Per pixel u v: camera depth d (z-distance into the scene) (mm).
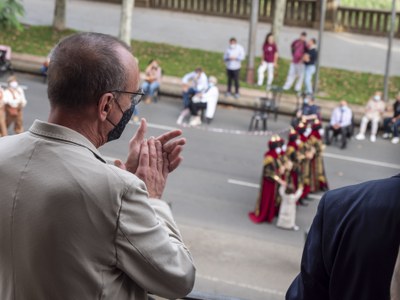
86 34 2441
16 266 2324
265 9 35438
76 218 2270
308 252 2395
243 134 23234
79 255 2271
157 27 33031
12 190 2324
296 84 27609
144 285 2346
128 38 27328
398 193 2191
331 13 34688
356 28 34656
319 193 19406
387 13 34125
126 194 2318
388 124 24016
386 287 2176
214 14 35531
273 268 14680
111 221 2289
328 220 2318
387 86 26953
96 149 2441
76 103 2406
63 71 2379
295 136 17594
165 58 29453
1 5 21891
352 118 23234
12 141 2438
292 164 17219
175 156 2723
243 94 26984
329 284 2314
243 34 33406
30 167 2348
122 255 2311
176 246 2428
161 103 25172
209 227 16453
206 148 21531
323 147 19203
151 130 22562
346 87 28312
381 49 32844
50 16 32906
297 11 35188
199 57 30016
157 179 2682
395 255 2156
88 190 2287
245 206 17906
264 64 27594
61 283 2277
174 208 17375
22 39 29672
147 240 2324
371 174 21141
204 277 13953
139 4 35906
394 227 2162
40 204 2287
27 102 23672
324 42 33125
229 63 26031
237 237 16109
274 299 13367
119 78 2410
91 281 2283
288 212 16781
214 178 19344
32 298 2332
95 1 35875
